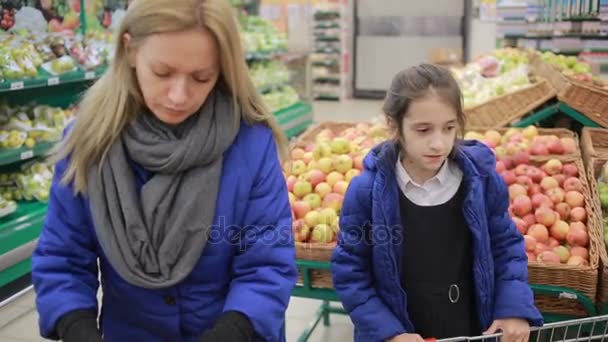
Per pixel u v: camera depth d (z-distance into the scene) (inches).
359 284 67.9
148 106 48.3
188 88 45.9
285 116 270.8
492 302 66.7
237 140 52.0
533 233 94.0
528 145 123.6
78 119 50.5
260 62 288.0
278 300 49.8
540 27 208.8
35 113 165.8
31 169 157.5
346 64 448.5
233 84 49.0
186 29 43.9
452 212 66.4
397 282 66.2
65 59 164.4
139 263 48.4
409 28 438.3
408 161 66.6
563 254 88.8
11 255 135.0
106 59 181.5
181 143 48.3
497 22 218.1
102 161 49.3
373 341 66.1
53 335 49.9
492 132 131.2
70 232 50.9
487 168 67.5
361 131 134.4
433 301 66.7
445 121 61.0
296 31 349.7
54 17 174.4
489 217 68.8
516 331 63.9
